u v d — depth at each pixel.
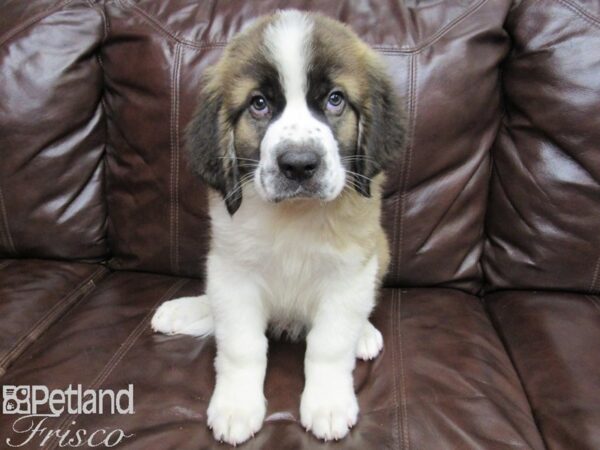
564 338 0.48
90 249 0.64
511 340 0.50
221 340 0.44
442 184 0.57
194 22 0.59
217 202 0.45
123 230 0.63
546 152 0.55
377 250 0.47
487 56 0.56
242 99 0.41
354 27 0.57
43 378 0.43
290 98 0.40
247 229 0.43
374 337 0.48
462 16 0.57
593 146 0.53
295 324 0.50
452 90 0.55
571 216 0.54
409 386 0.43
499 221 0.58
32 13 0.62
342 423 0.39
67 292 0.57
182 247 0.61
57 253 0.64
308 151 0.37
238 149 0.43
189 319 0.50
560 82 0.53
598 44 0.53
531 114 0.55
